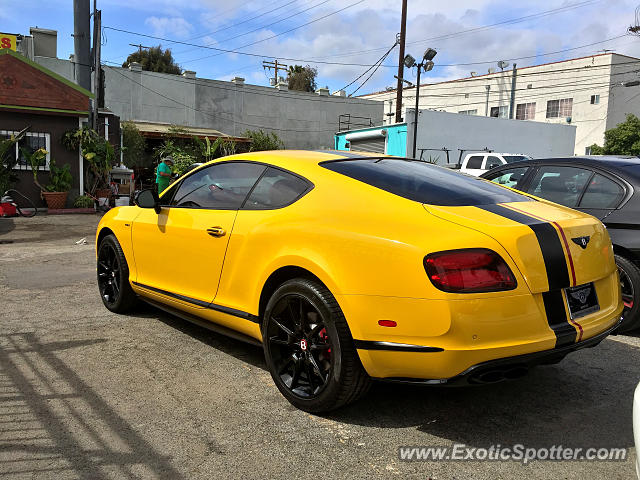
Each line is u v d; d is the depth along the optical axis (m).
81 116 15.30
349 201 2.98
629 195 4.46
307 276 3.03
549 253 2.66
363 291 2.67
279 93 40.00
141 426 2.82
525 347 2.53
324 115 41.84
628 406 3.13
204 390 3.29
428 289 2.49
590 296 2.94
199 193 4.03
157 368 3.63
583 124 39.12
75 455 2.52
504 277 2.49
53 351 3.93
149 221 4.35
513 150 28.88
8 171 14.18
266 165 3.59
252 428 2.82
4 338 4.22
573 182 4.97
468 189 3.24
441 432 2.81
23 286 6.04
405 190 3.01
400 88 26.41
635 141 35.00
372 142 28.75
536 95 41.75
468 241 2.51
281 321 3.15
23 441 2.64
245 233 3.39
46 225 12.23
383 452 2.60
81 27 16.23
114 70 34.44
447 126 26.61
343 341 2.76
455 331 2.45
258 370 3.63
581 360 3.90
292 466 2.46
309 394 3.01
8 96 14.27
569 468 2.47
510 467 2.48
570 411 3.07
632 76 38.56
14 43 29.66
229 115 38.31
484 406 3.13
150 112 35.69
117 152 18.84
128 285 4.77
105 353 3.90
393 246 2.62
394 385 3.43
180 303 4.04
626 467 2.49
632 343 4.28
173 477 2.36
